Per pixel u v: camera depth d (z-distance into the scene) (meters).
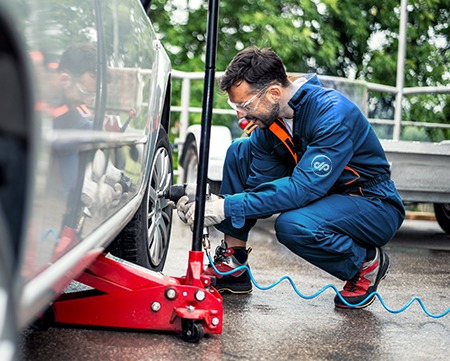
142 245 2.84
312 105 2.80
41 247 1.32
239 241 3.17
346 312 2.94
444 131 10.43
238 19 15.46
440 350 2.43
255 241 5.41
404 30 7.92
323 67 16.22
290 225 2.82
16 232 1.03
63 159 1.41
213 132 5.58
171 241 5.06
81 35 1.56
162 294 2.35
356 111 2.86
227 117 11.95
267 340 2.42
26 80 1.00
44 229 1.32
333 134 2.76
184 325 2.31
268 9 15.44
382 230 2.93
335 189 2.97
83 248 1.67
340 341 2.47
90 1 1.65
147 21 2.70
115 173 2.04
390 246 5.48
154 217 3.07
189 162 6.15
